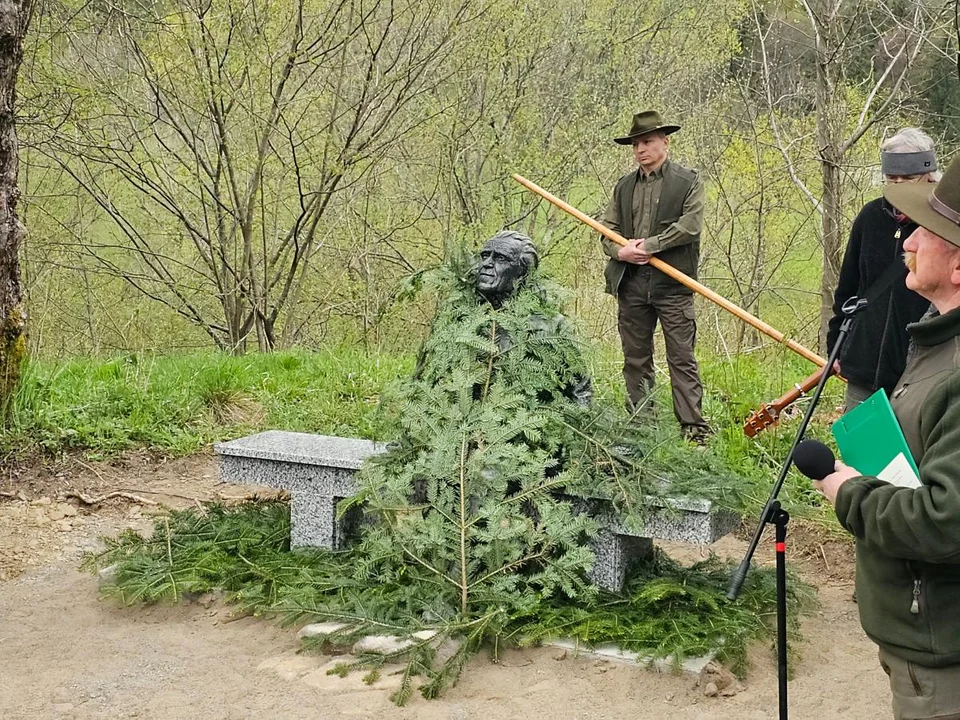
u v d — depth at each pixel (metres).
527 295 4.31
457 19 10.65
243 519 5.02
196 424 6.96
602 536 4.11
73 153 11.11
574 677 3.62
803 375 8.16
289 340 12.30
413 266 12.45
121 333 12.93
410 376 4.55
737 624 3.82
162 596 4.36
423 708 3.41
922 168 4.11
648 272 6.07
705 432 6.19
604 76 12.06
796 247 11.39
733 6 11.40
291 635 4.02
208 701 3.49
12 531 5.26
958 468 1.89
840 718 3.40
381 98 10.81
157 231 12.50
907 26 8.70
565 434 4.09
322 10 10.40
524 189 11.84
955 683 2.04
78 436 6.22
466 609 3.90
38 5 10.16
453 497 3.97
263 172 11.23
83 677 3.69
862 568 2.20
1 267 5.85
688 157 11.63
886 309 4.13
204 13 10.03
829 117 8.52
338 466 4.51
